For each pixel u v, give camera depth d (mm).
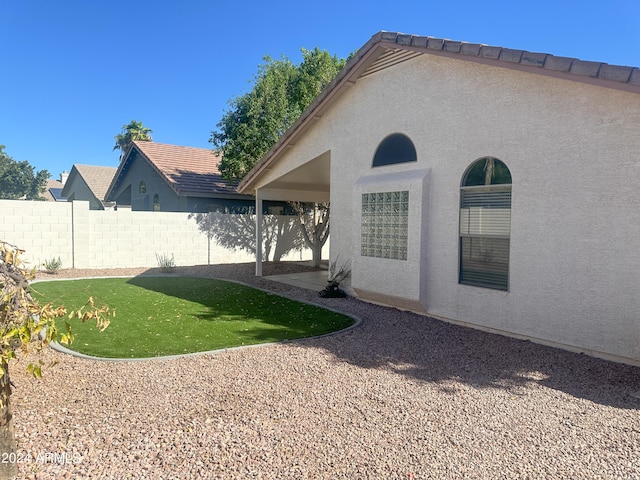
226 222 22031
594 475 4137
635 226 7113
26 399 5629
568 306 7973
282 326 9742
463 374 6859
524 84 8453
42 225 17422
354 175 12523
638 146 7031
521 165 8555
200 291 14234
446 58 9875
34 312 4000
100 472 4059
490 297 9219
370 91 11914
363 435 4832
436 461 4336
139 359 7281
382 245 11445
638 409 5633
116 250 19156
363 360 7453
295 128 14062
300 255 24547
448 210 9969
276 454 4422
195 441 4645
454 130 9773
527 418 5324
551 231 8148
